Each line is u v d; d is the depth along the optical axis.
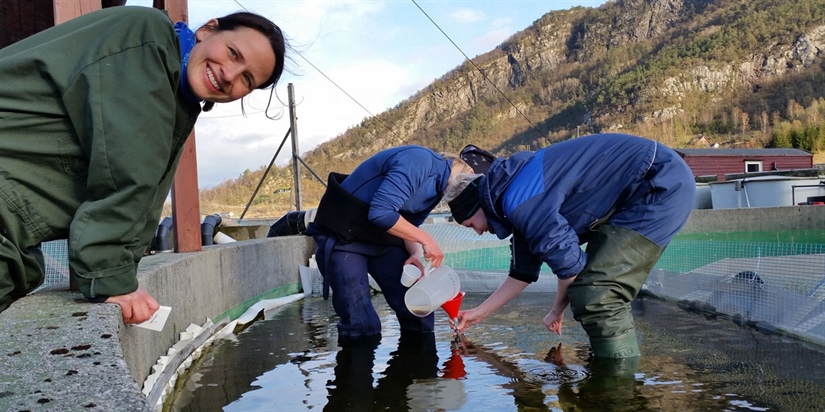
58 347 1.58
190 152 4.51
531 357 3.25
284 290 6.16
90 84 1.94
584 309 3.17
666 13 178.00
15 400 1.20
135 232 2.05
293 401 2.60
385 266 4.06
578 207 3.24
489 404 2.49
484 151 3.90
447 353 3.40
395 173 3.61
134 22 2.00
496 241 7.38
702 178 26.09
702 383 2.70
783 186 17.31
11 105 1.96
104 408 1.15
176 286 3.39
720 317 4.27
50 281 4.50
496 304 3.68
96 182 1.97
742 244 6.22
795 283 3.94
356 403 2.55
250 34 2.07
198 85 2.09
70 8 2.56
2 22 5.23
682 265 6.25
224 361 3.35
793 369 2.88
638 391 2.61
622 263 3.16
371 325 3.97
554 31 183.75
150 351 2.77
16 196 1.99
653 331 3.81
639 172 3.18
